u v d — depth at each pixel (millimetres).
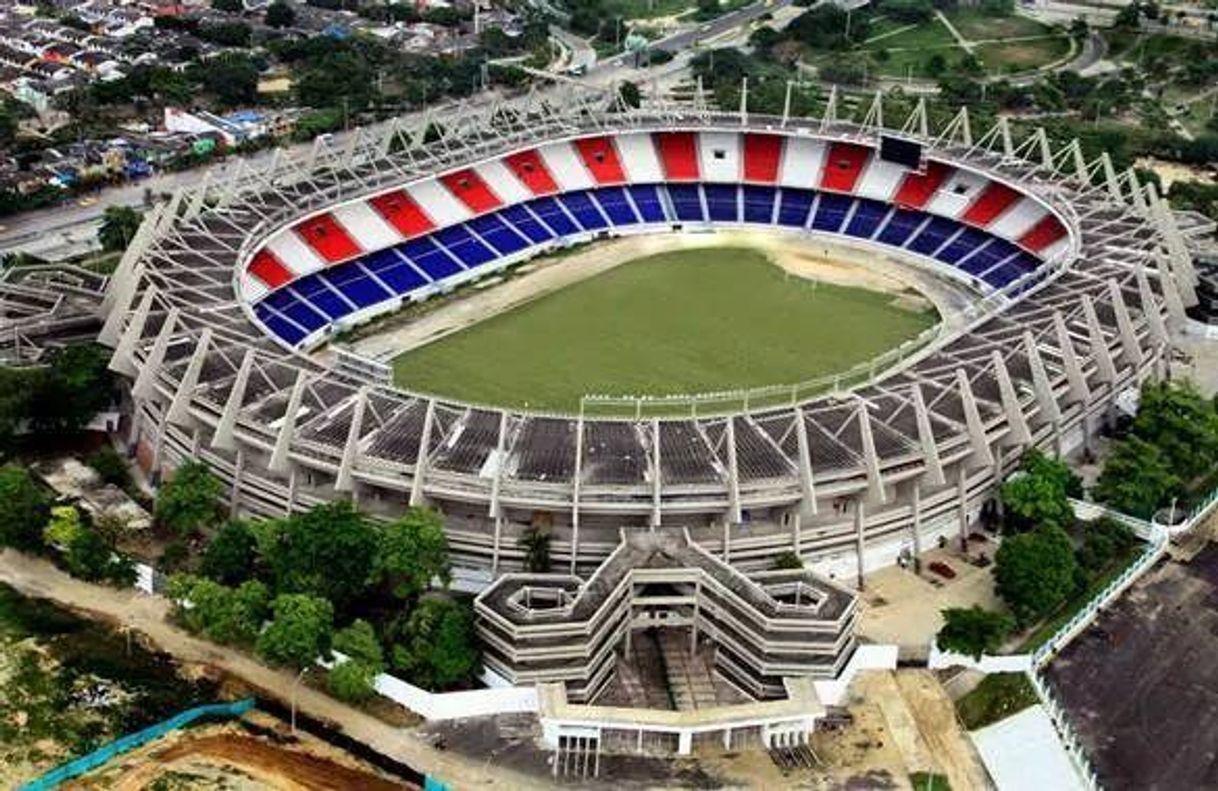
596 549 129875
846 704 117312
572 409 166875
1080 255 180750
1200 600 133250
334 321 185875
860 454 133750
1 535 132125
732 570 122562
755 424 138750
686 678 121625
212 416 139125
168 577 129250
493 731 112812
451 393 170000
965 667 121562
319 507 126750
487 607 116062
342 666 113688
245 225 188250
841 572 135500
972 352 153375
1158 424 153500
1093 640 126688
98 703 114188
